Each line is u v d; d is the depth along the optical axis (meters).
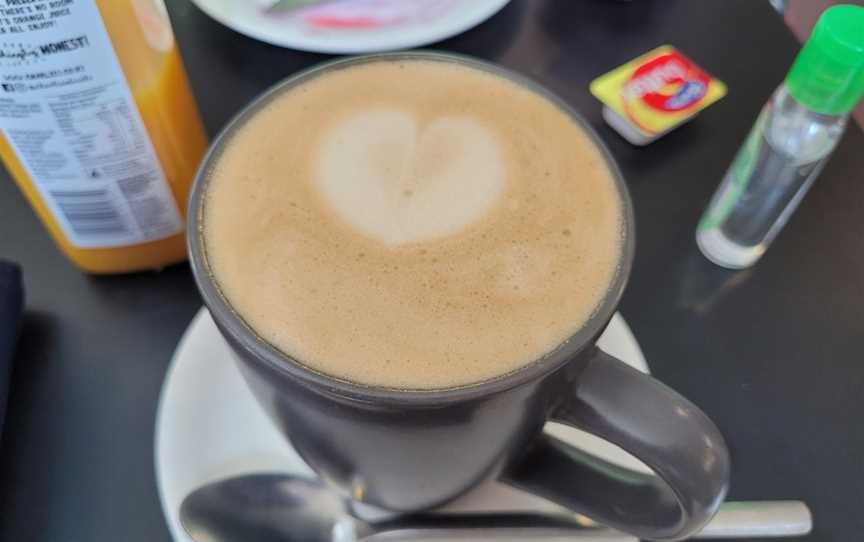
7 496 0.23
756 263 0.30
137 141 0.24
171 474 0.22
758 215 0.28
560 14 0.38
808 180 0.28
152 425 0.24
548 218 0.19
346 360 0.16
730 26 0.38
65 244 0.27
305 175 0.20
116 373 0.25
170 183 0.26
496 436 0.18
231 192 0.19
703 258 0.30
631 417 0.17
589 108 0.34
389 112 0.22
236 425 0.23
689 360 0.27
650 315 0.28
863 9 0.25
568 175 0.20
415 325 0.17
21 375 0.25
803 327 0.28
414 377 0.16
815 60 0.25
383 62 0.23
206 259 0.18
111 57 0.21
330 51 0.34
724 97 0.35
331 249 0.18
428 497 0.21
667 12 0.39
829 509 0.24
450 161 0.20
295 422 0.18
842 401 0.26
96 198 0.25
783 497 0.24
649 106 0.33
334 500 0.22
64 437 0.24
